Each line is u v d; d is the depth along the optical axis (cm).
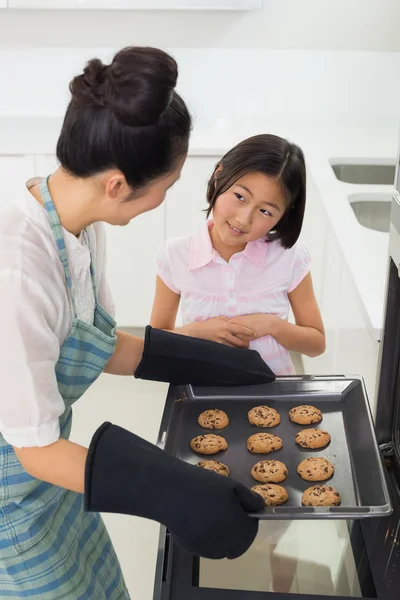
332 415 142
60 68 313
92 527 146
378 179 282
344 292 191
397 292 121
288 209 154
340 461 131
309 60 315
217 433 139
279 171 140
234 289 168
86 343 124
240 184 142
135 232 298
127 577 204
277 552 116
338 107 323
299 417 140
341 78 318
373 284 167
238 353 149
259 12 308
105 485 105
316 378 148
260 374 148
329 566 113
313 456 133
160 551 109
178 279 169
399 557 109
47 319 110
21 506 123
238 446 137
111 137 99
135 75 94
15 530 124
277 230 159
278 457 133
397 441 131
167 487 104
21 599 130
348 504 121
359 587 108
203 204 294
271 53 314
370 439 125
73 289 119
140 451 107
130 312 314
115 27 309
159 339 144
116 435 108
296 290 172
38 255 110
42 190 113
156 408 285
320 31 311
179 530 104
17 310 104
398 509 119
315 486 123
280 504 121
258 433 137
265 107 323
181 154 105
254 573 113
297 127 317
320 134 307
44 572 128
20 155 286
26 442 108
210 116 324
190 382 147
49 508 129
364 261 180
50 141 291
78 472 109
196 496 104
